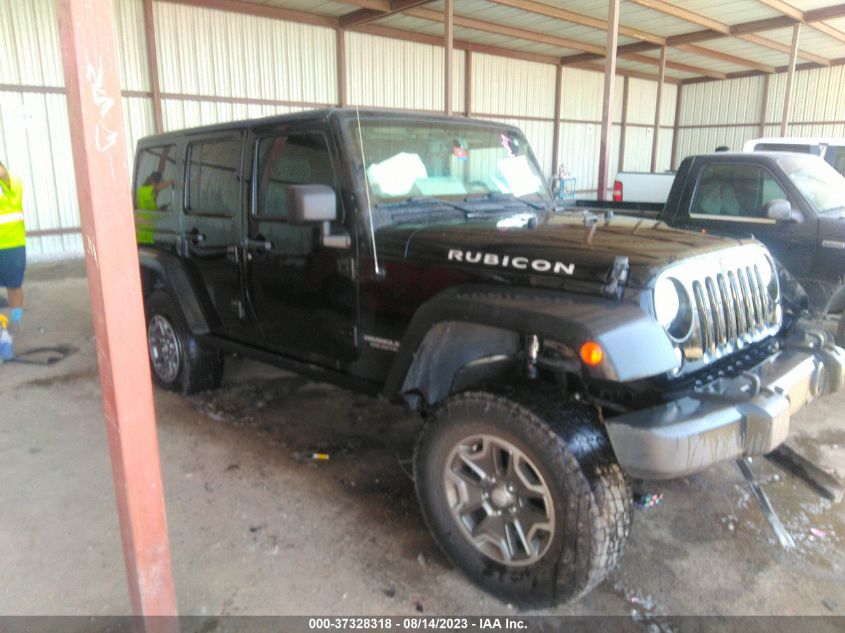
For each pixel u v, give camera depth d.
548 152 18.27
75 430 3.94
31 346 5.79
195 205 3.90
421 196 3.12
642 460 2.03
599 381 2.41
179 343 4.35
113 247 1.67
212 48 11.30
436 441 2.47
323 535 2.83
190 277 3.97
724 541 2.82
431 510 2.54
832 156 8.02
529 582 2.27
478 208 3.28
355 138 2.91
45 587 2.47
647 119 21.17
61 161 10.03
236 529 2.86
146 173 4.48
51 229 10.07
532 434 2.16
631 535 2.85
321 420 4.11
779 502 3.14
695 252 2.41
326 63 12.88
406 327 2.76
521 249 2.43
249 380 4.84
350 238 2.89
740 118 20.47
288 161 3.18
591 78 18.75
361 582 2.51
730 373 2.46
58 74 9.80
